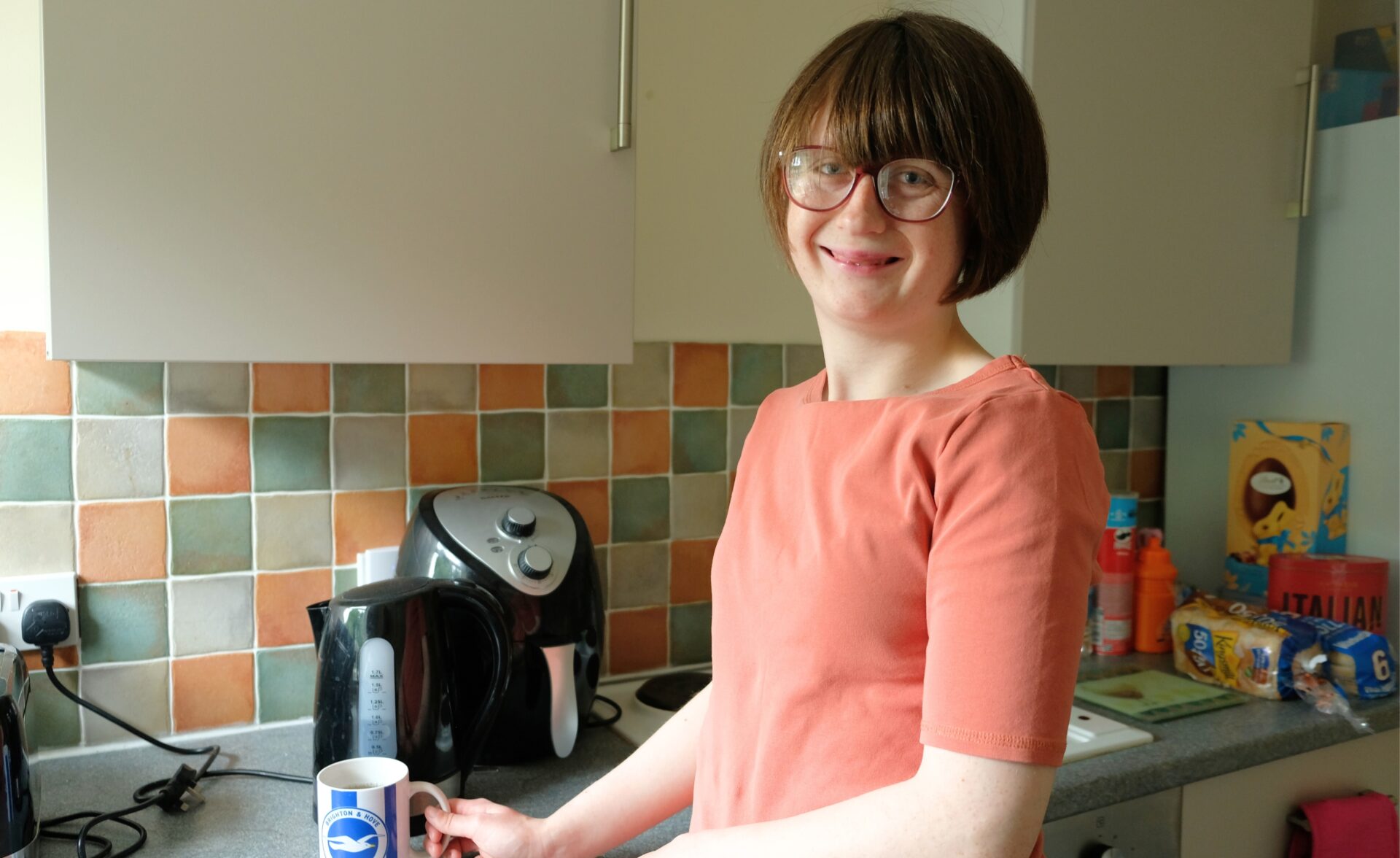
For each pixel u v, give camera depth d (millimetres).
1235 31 1617
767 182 847
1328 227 1776
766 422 909
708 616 1701
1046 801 652
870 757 730
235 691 1387
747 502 871
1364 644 1531
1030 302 1471
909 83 728
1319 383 1805
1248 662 1540
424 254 1098
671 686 1534
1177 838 1333
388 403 1438
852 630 736
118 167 957
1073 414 704
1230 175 1648
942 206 738
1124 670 1672
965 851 644
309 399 1392
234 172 1004
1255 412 1904
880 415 771
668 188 1604
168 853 1049
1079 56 1471
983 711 642
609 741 1365
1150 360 1602
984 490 673
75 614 1286
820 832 690
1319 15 1780
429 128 1087
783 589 784
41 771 1244
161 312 986
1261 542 1847
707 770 874
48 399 1259
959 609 662
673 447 1648
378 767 1005
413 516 1345
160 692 1345
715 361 1668
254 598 1385
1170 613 1786
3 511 1248
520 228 1145
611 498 1604
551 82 1146
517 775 1252
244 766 1271
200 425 1337
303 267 1042
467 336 1127
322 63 1032
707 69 1620
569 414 1562
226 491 1357
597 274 1193
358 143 1056
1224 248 1659
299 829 1105
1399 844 1497
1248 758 1353
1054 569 651
